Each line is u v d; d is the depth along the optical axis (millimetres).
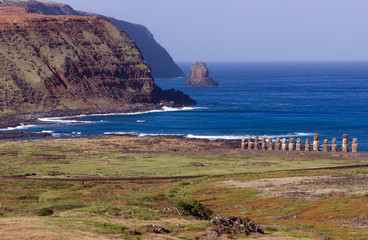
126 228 54688
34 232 49281
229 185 92688
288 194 81562
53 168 125438
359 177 93375
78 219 58188
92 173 117312
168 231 55250
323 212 69750
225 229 56656
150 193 91375
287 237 55844
